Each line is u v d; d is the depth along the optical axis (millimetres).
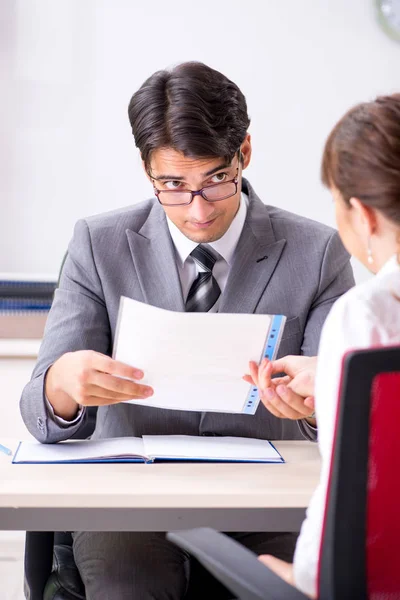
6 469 1536
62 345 1893
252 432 1915
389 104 1176
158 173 1808
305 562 1144
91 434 2117
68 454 1636
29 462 1581
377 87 3297
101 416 1984
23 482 1456
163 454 1626
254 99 3268
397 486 1051
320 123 3293
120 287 1971
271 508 1431
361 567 1041
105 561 1700
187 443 1737
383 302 1165
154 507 1417
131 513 1416
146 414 1923
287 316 1951
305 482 1499
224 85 1781
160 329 1537
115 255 1986
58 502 1398
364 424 1008
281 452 1713
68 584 1776
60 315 1958
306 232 2029
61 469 1545
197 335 1542
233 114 1775
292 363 1660
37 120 3225
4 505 1394
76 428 1718
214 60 3244
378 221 1193
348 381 999
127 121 3250
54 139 3234
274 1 3227
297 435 2039
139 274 1967
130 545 1729
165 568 1713
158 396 1636
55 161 3246
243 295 1949
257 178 3307
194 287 1967
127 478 1495
